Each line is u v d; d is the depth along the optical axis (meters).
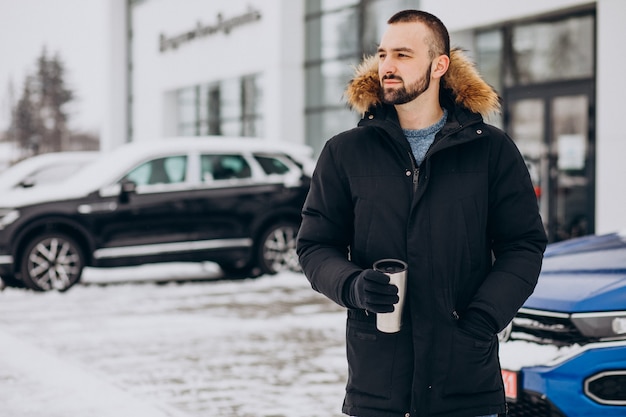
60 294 11.02
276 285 11.69
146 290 11.38
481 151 2.80
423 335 2.71
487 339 2.69
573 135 12.27
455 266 2.74
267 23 19.64
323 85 18.59
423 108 2.85
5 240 10.93
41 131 89.75
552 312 4.28
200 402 5.93
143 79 26.97
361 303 2.60
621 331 4.11
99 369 6.96
